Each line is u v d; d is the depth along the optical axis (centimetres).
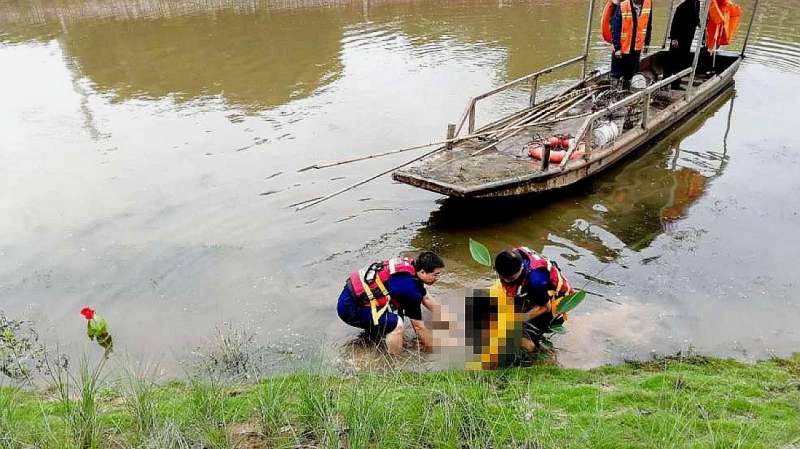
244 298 627
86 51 1622
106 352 543
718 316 576
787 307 588
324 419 370
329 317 594
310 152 995
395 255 709
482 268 682
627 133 932
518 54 1522
